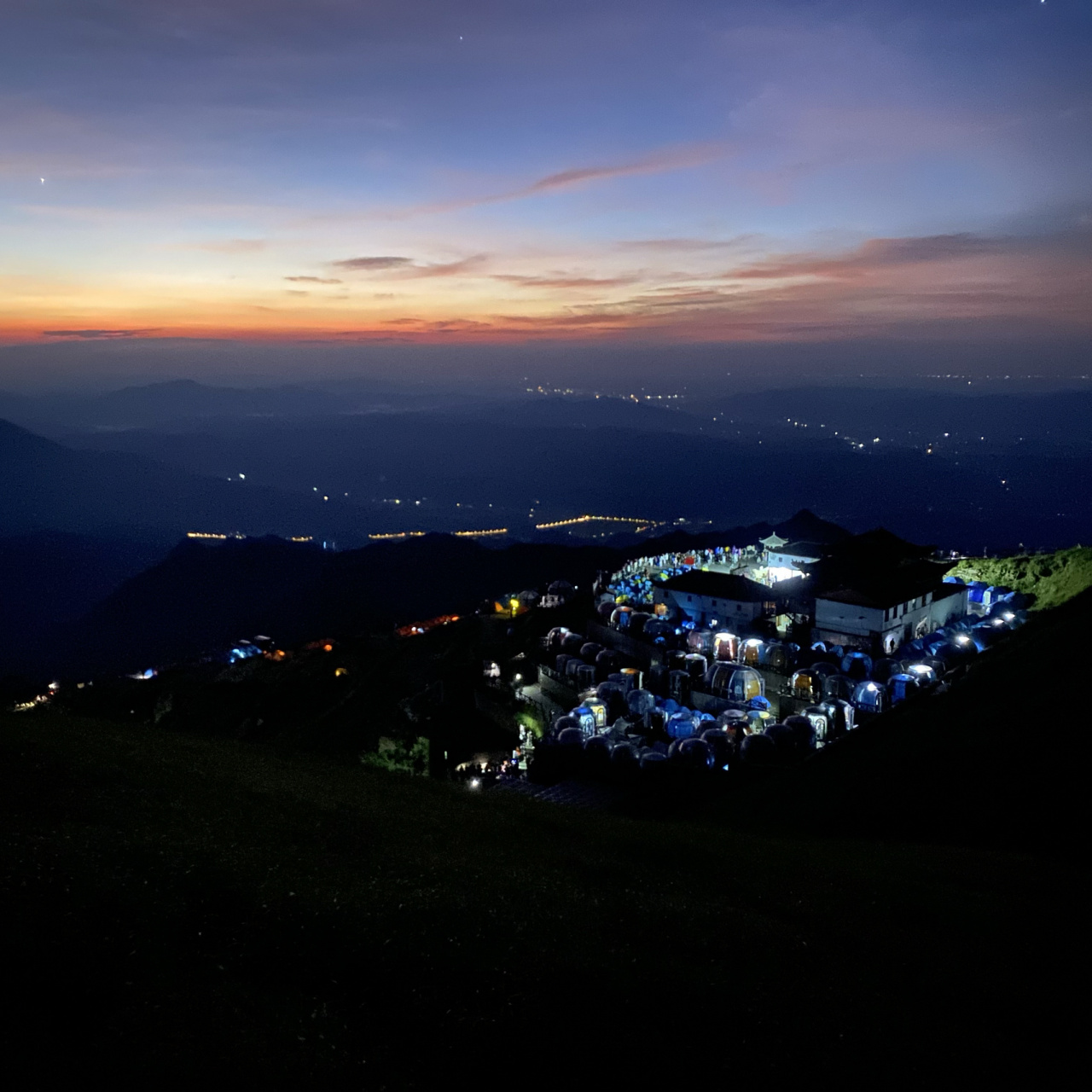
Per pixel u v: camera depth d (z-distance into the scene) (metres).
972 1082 16.03
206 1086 12.24
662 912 21.48
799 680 75.06
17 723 31.64
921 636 85.50
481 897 20.47
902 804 43.31
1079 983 21.09
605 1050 14.95
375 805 29.66
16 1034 12.43
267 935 16.67
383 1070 13.70
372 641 157.62
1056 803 37.53
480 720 99.69
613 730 73.56
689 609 98.50
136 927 15.91
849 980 19.52
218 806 25.08
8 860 17.23
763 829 48.00
